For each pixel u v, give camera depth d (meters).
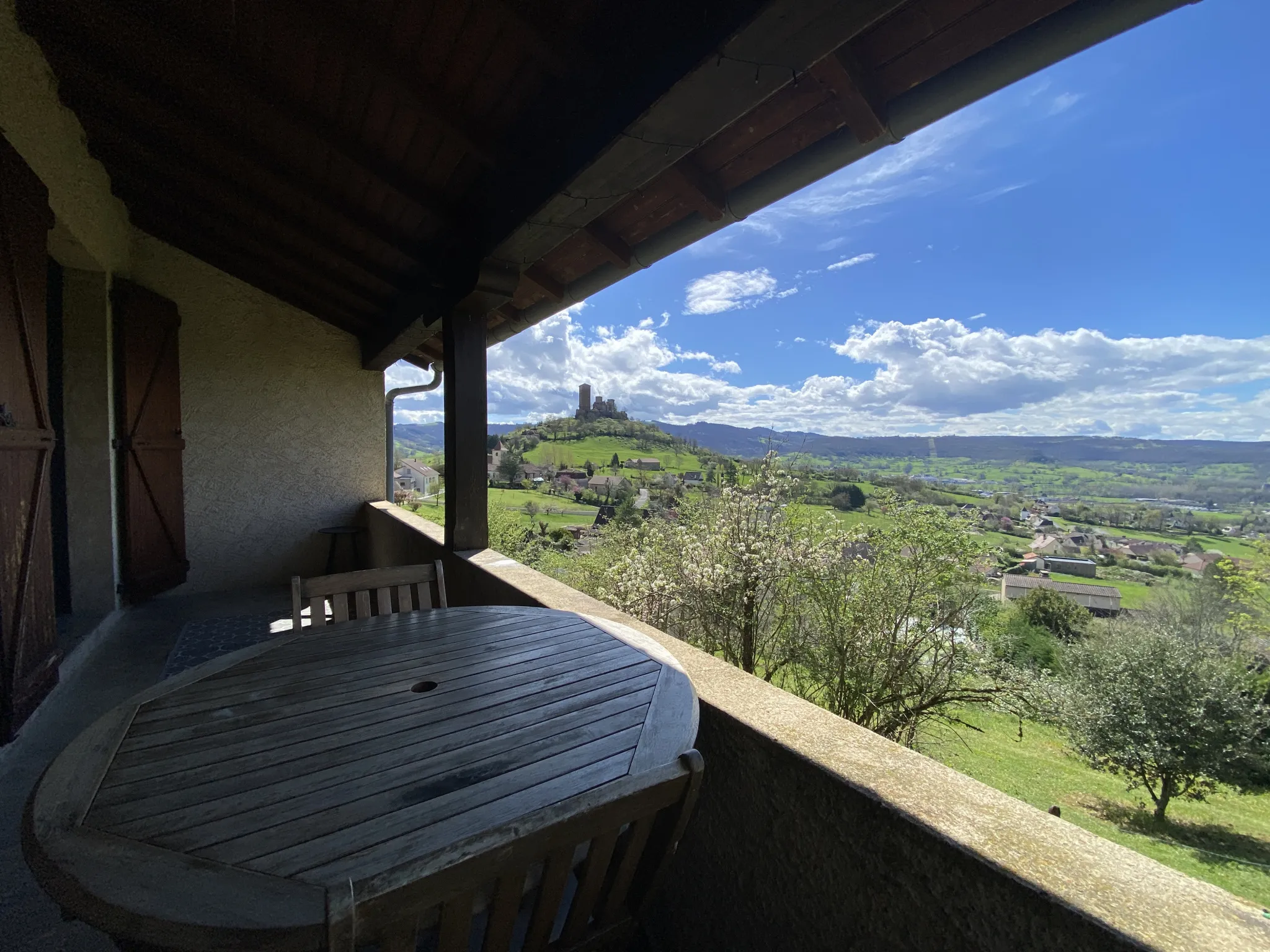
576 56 1.51
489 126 1.99
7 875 1.66
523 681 1.39
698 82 1.22
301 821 0.85
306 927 0.66
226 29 2.00
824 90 1.43
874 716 4.85
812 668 5.11
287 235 3.78
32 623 2.49
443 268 2.99
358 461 5.61
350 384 5.55
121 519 4.04
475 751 1.06
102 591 3.85
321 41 1.80
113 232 3.96
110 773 0.98
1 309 2.28
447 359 3.03
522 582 2.53
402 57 1.82
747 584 5.43
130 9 2.08
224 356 5.02
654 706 1.26
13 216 2.36
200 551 4.97
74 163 3.18
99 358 3.80
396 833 0.83
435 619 1.88
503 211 2.21
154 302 4.29
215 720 1.18
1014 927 0.74
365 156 2.41
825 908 1.01
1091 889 0.71
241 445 5.11
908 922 0.87
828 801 1.00
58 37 2.46
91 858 0.76
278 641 1.66
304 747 1.08
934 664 4.66
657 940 1.47
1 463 2.24
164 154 3.06
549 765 1.02
